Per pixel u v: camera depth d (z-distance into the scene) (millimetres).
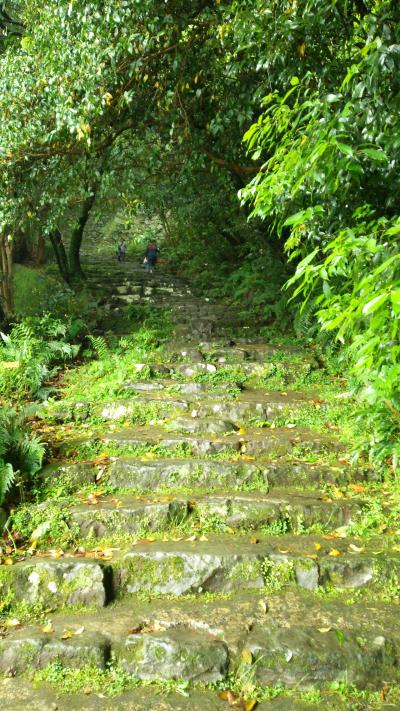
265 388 6070
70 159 7004
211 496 3924
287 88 5266
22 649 2812
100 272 14680
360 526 3643
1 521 3674
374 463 4070
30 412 4902
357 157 2918
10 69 6004
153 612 3061
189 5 5480
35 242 15555
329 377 6254
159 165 7660
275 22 4145
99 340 7137
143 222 18203
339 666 2670
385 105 2904
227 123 6121
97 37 5164
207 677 2689
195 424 4945
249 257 11633
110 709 2523
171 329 8734
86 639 2852
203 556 3295
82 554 3480
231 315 9547
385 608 3031
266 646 2746
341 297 2600
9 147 6172
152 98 6387
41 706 2551
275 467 4191
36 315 8992
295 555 3334
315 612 2994
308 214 2664
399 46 2760
